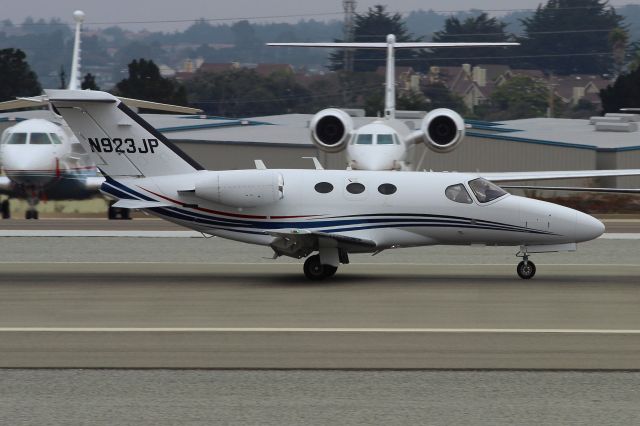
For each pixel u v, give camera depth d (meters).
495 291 79.69
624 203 182.75
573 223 86.44
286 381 51.84
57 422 45.59
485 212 86.81
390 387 50.81
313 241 83.50
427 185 87.44
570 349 58.72
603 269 93.75
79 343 60.25
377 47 173.50
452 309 71.44
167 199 87.88
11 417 46.25
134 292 79.00
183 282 84.44
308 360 56.03
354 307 72.19
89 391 50.12
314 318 68.00
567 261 100.12
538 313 70.00
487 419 46.06
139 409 47.38
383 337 61.91
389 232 87.38
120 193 88.44
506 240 87.38
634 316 68.94
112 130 87.69
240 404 48.12
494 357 56.75
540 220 86.56
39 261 98.75
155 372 53.47
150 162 88.19
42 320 67.31
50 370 53.88
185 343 60.25
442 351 58.19
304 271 85.62
